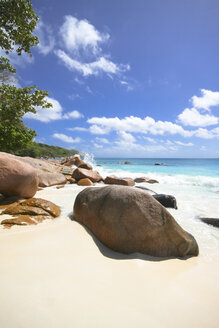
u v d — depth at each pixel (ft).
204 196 21.75
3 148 46.88
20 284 4.23
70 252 6.23
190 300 4.48
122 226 7.30
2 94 29.73
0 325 3.08
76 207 10.19
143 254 7.05
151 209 7.65
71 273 4.98
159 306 4.10
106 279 4.95
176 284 5.21
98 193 9.29
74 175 34.55
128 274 5.42
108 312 3.69
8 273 4.63
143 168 68.54
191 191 25.35
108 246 7.31
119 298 4.20
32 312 3.43
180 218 13.47
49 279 4.56
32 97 30.12
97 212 8.31
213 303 4.44
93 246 7.03
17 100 30.12
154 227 7.31
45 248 6.32
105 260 6.13
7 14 24.20
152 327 3.46
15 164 14.44
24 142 48.47
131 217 7.42
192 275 5.90
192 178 39.11
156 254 7.18
